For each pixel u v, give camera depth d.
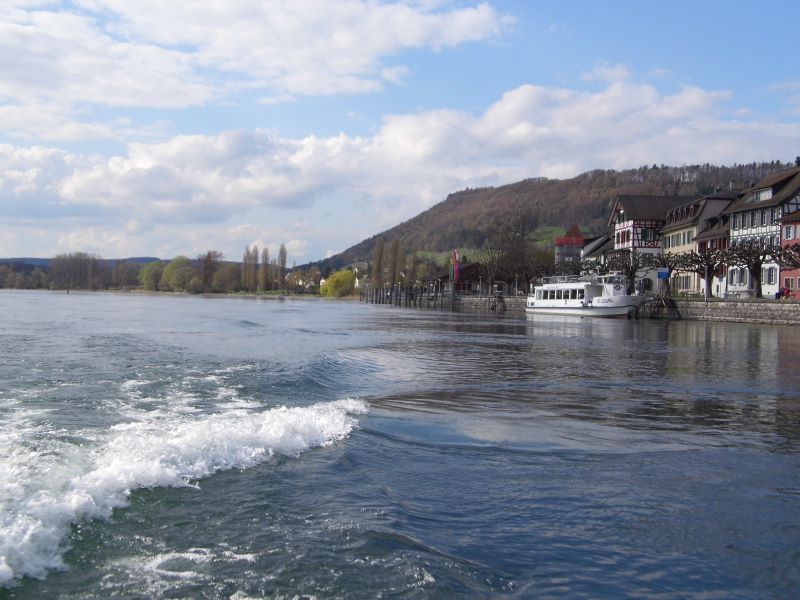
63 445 9.98
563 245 130.00
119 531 6.71
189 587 5.66
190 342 33.34
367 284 179.00
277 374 19.75
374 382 19.61
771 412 15.08
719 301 61.91
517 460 10.20
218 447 9.78
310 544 6.57
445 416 13.88
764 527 7.45
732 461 10.36
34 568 5.84
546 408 15.30
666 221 95.06
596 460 10.31
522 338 41.41
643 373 22.67
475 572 6.13
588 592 5.86
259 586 5.70
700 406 15.83
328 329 50.47
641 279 82.19
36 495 7.46
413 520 7.36
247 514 7.30
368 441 11.02
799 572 6.35
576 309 76.25
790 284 62.62
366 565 6.15
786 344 36.44
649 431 12.73
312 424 11.78
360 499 7.96
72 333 37.75
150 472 8.42
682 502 8.27
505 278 110.88
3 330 39.44
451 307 115.12
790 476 9.55
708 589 5.99
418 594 5.65
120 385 17.14
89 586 5.61
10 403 14.27
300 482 8.51
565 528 7.32
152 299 153.12
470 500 8.16
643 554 6.68
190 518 7.12
